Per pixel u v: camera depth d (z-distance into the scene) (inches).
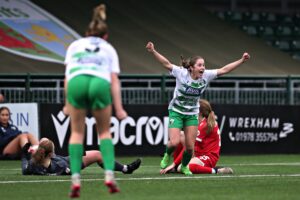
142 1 2324.1
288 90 1866.4
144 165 1381.6
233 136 1716.3
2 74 1707.7
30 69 1801.2
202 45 2190.0
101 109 730.8
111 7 2219.5
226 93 1833.2
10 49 1878.7
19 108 1565.0
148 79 1797.5
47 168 1064.8
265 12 2866.6
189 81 1051.9
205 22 2347.4
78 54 735.1
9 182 935.7
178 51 2100.1
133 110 1638.8
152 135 1651.1
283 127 1761.8
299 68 2215.8
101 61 731.4
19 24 1994.3
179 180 956.0
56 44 1955.0
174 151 1119.0
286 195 797.2
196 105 1069.1
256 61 2175.2
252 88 1852.9
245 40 2306.8
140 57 2004.2
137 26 2178.9
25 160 1078.4
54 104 1588.3
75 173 727.1
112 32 2100.1
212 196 784.9
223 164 1402.6
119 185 887.1
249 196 786.8
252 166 1334.9
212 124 1107.3
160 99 1777.8
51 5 2102.6
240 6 2898.6
